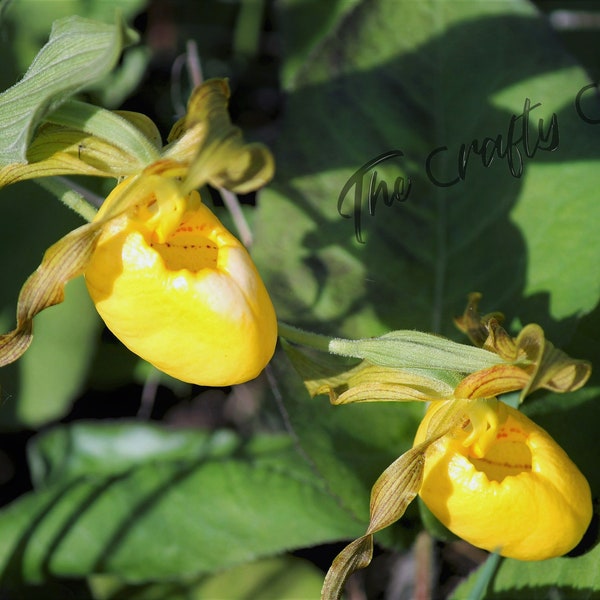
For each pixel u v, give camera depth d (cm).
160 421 72
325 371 60
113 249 56
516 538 58
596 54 72
